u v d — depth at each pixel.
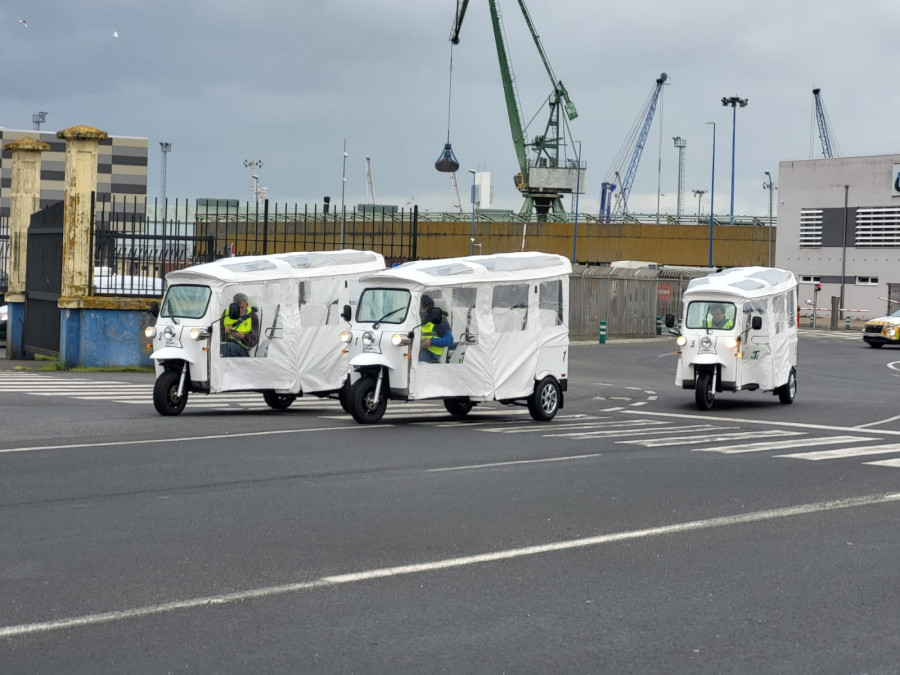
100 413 17.94
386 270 17.89
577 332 50.78
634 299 54.66
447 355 17.56
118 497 10.27
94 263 28.45
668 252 95.12
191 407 19.81
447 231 96.44
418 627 6.31
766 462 13.47
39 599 6.76
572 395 24.38
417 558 8.02
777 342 22.12
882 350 46.25
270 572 7.52
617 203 135.25
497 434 16.20
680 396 24.48
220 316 18.22
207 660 5.68
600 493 10.97
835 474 12.52
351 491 10.82
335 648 5.91
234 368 18.42
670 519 9.67
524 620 6.49
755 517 9.83
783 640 6.18
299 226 69.56
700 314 21.48
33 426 15.93
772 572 7.78
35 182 32.75
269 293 18.77
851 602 7.01
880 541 8.87
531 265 18.62
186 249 28.64
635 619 6.55
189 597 6.85
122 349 28.34
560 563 7.95
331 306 19.52
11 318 32.62
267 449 13.84
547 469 12.55
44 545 8.24
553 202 114.25
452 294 17.62
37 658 5.67
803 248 85.88
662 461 13.41
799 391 26.56
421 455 13.58
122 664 5.59
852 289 83.06
